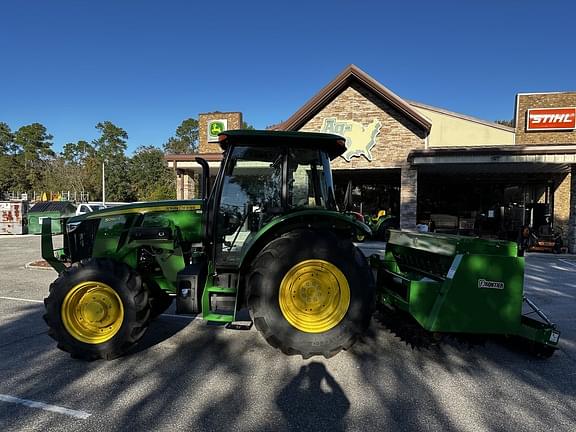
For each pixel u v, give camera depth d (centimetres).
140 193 5903
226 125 1820
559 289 781
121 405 311
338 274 397
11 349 433
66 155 7288
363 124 1488
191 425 284
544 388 350
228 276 431
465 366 396
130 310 400
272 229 422
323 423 288
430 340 396
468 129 1680
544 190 1758
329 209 449
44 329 504
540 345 407
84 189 5688
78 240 496
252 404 314
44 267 1006
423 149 1318
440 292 388
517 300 388
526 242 1427
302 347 390
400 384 353
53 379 358
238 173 447
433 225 1920
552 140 1627
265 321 393
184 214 486
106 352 396
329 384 350
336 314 397
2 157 6347
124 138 7550
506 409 312
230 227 446
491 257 384
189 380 356
